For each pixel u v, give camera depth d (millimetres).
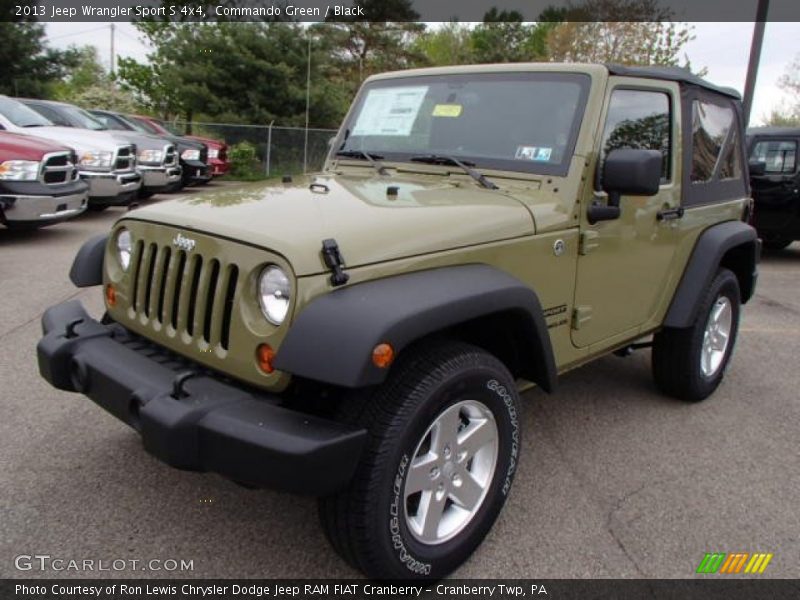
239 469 2139
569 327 3215
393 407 2277
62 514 2906
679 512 3145
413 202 2777
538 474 3449
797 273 9578
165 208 2777
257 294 2307
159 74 25141
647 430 4016
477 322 2734
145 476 3225
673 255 3904
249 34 23734
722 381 4902
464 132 3467
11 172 8375
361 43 32750
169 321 2592
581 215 3119
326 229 2350
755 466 3611
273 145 22172
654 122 3625
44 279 6910
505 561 2752
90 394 2643
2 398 3988
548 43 24656
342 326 2096
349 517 2254
